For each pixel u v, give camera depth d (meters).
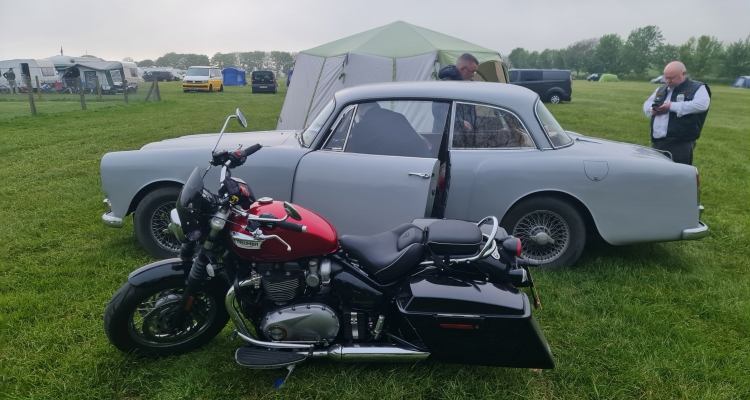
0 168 8.16
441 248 2.73
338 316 2.84
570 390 2.87
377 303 2.81
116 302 2.90
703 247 5.07
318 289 2.88
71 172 7.88
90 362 3.01
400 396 2.78
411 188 3.84
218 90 36.09
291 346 2.82
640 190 4.02
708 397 2.79
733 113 22.69
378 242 2.89
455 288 2.68
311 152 4.11
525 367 2.74
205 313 3.13
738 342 3.35
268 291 2.82
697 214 4.06
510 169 4.09
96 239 5.02
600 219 4.10
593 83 64.06
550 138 4.25
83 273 4.23
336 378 2.91
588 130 14.55
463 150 4.19
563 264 4.31
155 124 14.62
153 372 2.97
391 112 4.23
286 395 2.79
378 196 3.90
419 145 4.09
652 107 5.83
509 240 2.75
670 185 4.01
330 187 3.97
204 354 3.14
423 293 2.65
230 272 2.93
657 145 5.92
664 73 5.73
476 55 10.23
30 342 3.21
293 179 4.04
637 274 4.34
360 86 4.47
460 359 2.73
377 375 2.95
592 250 4.89
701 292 4.03
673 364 3.08
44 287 3.96
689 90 5.58
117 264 4.42
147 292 2.91
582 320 3.59
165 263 2.97
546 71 26.16
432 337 2.69
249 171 4.07
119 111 18.58
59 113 17.09
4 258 4.51
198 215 2.71
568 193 4.08
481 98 4.21
